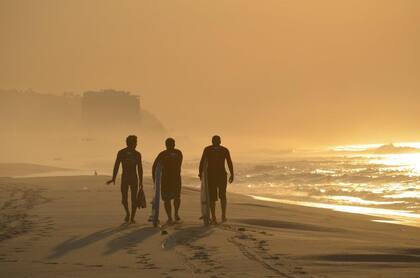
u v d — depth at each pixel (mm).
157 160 47344
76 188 96125
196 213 57031
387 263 29469
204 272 26953
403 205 84188
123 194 48156
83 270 27797
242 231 41656
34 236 39594
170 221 47344
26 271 27625
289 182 144250
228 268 27875
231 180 48062
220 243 35562
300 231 44812
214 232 40688
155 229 43000
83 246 35281
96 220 49750
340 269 27797
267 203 78062
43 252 33219
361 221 58000
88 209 60094
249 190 119688
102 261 30266
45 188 96688
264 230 43531
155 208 44781
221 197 48031
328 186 127625
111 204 66062
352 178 149250
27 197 77625
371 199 95250
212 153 47281
